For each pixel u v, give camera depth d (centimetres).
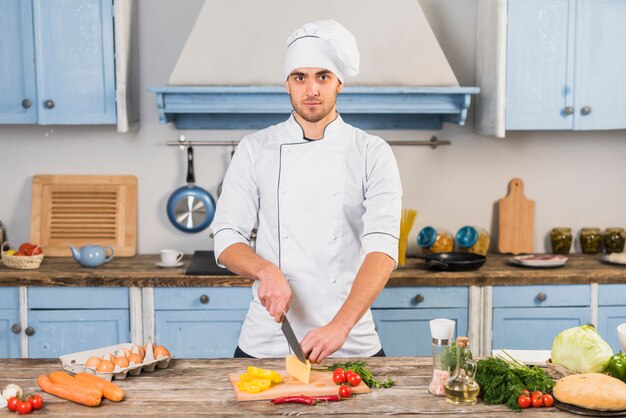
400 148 431
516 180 434
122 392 205
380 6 387
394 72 388
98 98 391
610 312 386
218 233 264
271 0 385
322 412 197
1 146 424
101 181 426
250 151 271
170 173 427
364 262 243
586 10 394
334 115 267
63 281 375
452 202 435
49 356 379
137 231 430
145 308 377
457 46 428
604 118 401
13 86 389
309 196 264
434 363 210
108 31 388
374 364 233
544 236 438
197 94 381
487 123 408
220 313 377
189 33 421
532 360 232
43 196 425
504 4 387
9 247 420
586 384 196
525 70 395
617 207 441
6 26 386
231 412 197
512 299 382
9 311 377
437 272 382
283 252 266
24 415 195
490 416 194
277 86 382
